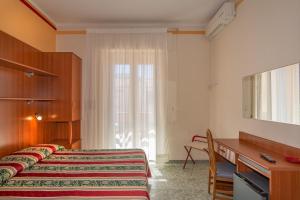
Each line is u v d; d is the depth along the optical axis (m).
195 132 4.87
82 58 4.78
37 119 3.73
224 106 4.08
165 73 4.68
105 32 4.65
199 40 4.86
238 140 3.29
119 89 4.68
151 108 4.68
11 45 3.04
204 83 4.87
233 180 2.71
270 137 2.64
